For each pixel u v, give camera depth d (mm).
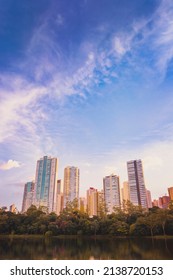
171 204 89750
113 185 171500
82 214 98812
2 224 91812
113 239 76125
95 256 33781
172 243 54000
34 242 63562
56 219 94938
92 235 87188
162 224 75688
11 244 55938
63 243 60312
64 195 186250
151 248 43312
